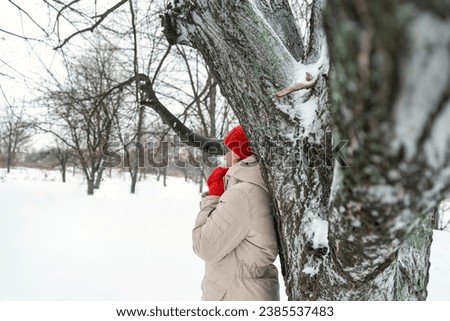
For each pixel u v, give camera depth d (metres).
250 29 1.55
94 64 10.41
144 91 4.17
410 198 0.79
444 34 0.57
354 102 0.69
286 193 1.57
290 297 1.64
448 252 8.02
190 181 38.75
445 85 0.62
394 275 1.32
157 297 5.43
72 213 13.12
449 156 0.72
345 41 0.63
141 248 8.31
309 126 1.50
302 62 1.73
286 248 1.63
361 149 0.75
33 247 8.07
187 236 9.79
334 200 0.97
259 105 1.59
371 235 0.91
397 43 0.58
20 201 16.05
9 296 5.27
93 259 7.29
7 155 38.84
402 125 0.67
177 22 1.73
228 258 1.82
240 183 1.79
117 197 19.41
